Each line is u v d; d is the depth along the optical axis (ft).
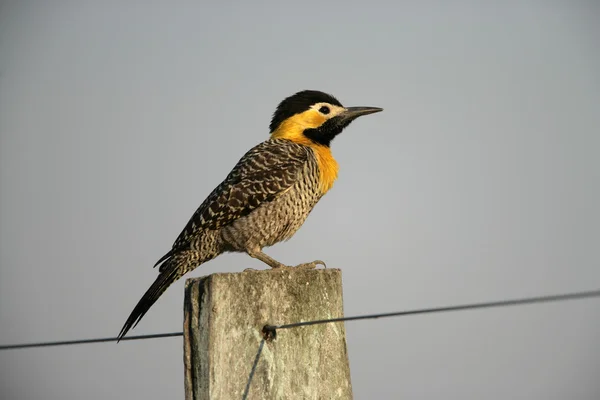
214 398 28.35
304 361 29.86
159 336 33.17
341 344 30.86
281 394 29.19
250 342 29.14
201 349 29.17
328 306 30.86
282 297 29.94
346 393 30.53
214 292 28.91
